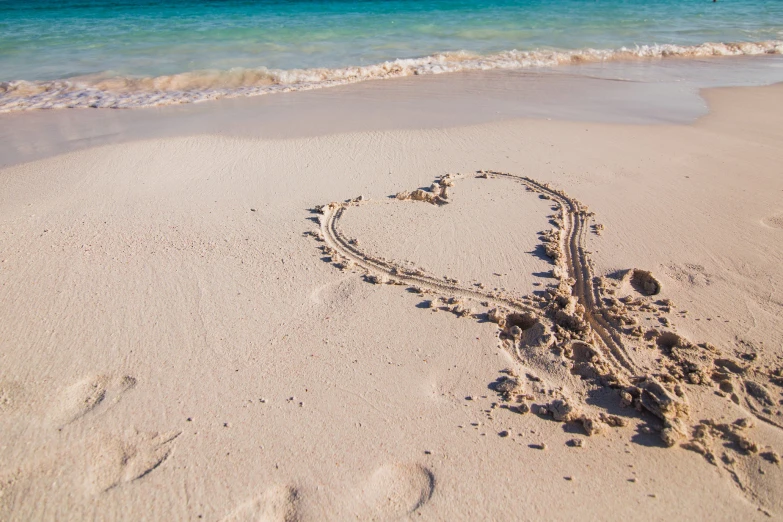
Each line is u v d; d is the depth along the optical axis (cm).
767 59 509
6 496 124
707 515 121
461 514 122
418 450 134
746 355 155
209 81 429
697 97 378
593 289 180
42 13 727
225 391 147
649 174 254
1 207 227
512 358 158
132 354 158
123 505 123
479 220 219
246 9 761
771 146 284
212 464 131
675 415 138
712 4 795
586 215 221
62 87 407
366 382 150
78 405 144
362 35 589
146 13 727
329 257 198
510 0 834
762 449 132
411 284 185
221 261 196
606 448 134
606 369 152
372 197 237
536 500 124
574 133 305
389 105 362
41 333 164
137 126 322
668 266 191
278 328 167
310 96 389
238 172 259
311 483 127
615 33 606
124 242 205
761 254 195
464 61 492
